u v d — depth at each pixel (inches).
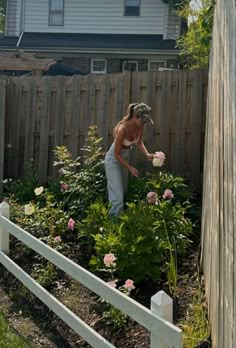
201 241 169.6
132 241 151.4
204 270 149.6
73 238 191.6
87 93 251.3
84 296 155.3
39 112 266.1
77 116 254.5
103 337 130.9
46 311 155.6
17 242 200.1
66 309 135.6
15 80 271.9
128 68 722.2
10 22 770.8
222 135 105.0
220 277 100.5
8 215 188.4
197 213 199.3
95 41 729.0
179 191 203.0
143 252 149.9
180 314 134.3
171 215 165.3
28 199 240.4
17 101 272.2
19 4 762.2
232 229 82.3
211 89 160.9
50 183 243.4
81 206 206.4
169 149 233.6
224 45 104.5
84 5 751.7
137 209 164.7
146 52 696.4
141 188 203.5
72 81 255.4
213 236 121.6
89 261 169.8
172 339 89.2
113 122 245.0
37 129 267.3
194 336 118.3
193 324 125.3
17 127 272.7
